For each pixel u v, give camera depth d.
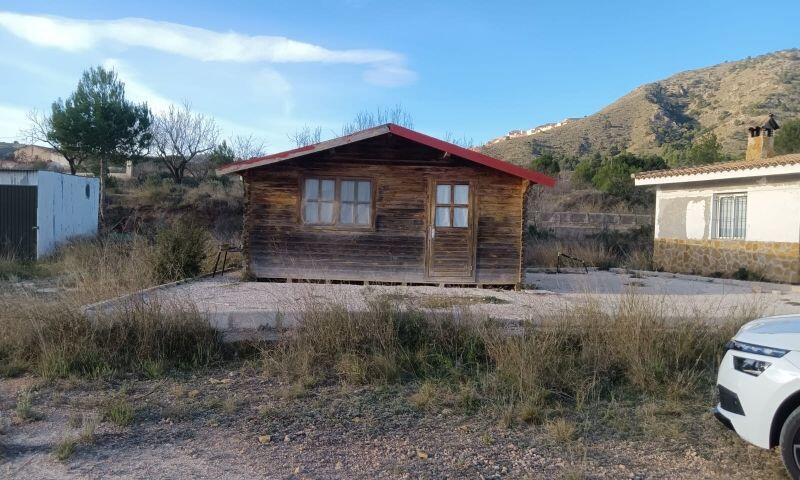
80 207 21.69
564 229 25.23
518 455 4.64
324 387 6.25
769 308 9.46
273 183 11.73
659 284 13.54
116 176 34.22
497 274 11.77
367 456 4.57
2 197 17.97
